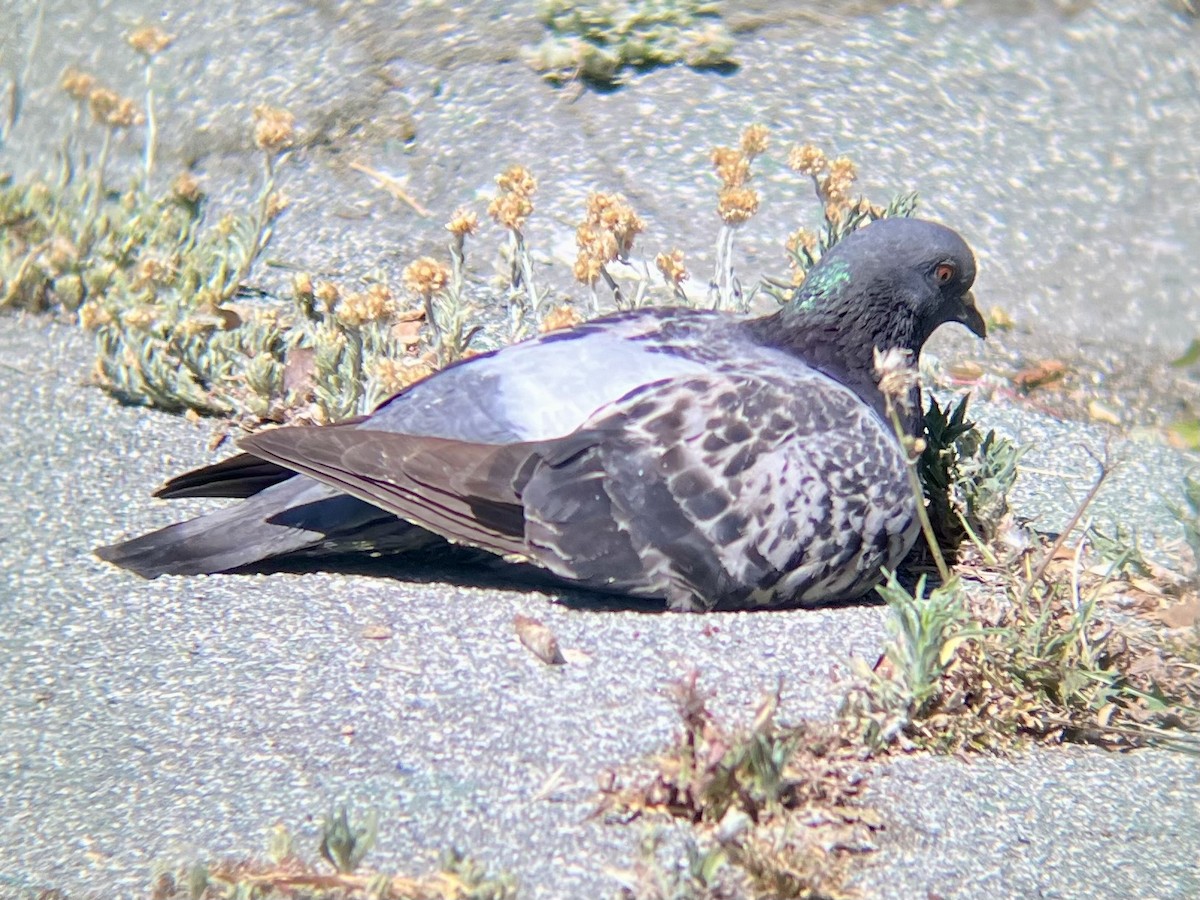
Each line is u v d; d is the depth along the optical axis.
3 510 5.00
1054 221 7.35
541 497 4.39
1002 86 8.03
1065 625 4.52
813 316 4.96
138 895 3.41
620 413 4.50
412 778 3.77
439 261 6.85
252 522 4.69
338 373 5.57
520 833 3.59
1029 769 4.05
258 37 8.05
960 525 5.01
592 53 7.89
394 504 4.31
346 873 3.35
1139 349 6.73
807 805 3.74
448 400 4.73
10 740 3.94
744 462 4.44
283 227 7.06
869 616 4.58
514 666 4.22
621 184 7.33
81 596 4.56
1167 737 4.18
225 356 5.73
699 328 4.98
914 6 8.45
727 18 8.22
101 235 6.49
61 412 5.59
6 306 6.21
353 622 4.43
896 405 4.93
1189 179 7.59
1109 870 3.66
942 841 3.71
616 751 3.87
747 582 4.46
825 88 7.89
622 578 4.43
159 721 4.00
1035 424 6.15
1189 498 4.90
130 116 6.59
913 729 4.05
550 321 5.27
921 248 4.93
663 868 3.49
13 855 3.55
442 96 7.75
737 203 5.60
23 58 8.02
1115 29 8.39
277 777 3.78
